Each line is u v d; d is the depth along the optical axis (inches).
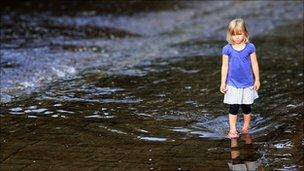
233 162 350.0
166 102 495.8
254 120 435.8
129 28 1039.6
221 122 433.4
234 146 379.2
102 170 345.4
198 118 445.4
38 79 589.3
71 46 804.6
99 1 1363.2
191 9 1295.5
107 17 1152.2
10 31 918.4
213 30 1011.9
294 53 741.9
